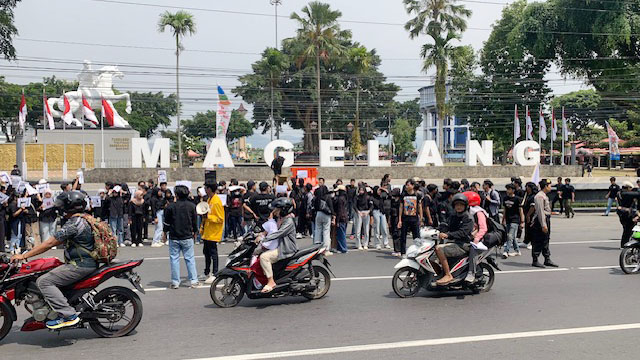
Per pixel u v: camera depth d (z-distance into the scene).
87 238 6.95
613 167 70.38
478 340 7.01
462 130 100.19
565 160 69.31
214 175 19.02
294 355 6.43
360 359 6.28
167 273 11.88
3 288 6.80
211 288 8.88
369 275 11.59
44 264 6.87
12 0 38.31
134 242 16.22
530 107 57.94
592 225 21.58
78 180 16.91
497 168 42.09
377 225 15.52
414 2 48.03
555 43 53.22
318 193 14.68
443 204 14.14
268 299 9.46
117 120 48.84
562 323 7.82
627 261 11.66
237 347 6.76
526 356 6.38
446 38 47.56
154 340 7.08
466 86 60.03
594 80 55.72
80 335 7.32
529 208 13.48
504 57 58.38
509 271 11.92
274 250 8.96
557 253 14.46
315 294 9.42
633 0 48.44
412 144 106.19
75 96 49.00
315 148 72.94
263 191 14.18
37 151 44.72
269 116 76.19
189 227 10.30
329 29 55.66
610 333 7.32
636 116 58.53
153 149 37.41
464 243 9.58
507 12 58.47
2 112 75.69
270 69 63.00
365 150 94.69
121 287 7.30
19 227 15.05
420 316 8.25
